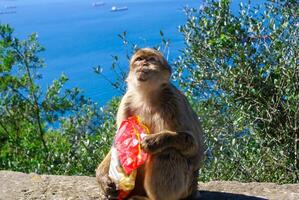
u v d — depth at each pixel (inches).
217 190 121.3
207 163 157.9
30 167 202.1
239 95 156.3
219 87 157.6
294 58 153.9
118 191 101.5
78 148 185.5
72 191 117.9
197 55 162.2
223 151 156.7
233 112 158.4
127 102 107.0
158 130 103.7
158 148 97.0
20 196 115.7
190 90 162.6
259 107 155.1
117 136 102.1
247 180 152.4
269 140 154.3
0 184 122.0
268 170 153.8
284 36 157.2
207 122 160.2
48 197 115.0
